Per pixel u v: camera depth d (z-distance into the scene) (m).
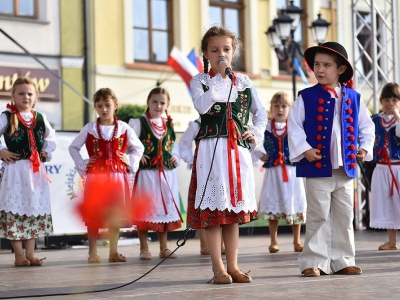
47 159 7.89
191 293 4.85
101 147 7.91
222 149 5.39
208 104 5.36
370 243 9.66
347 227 5.83
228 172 5.37
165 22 18.83
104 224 6.60
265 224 12.73
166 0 18.84
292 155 5.78
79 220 6.13
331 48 5.79
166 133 8.65
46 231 7.79
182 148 8.77
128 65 17.83
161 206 8.39
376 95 13.04
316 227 5.79
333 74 5.81
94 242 7.83
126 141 8.08
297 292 4.80
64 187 10.19
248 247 9.65
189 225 5.43
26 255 7.64
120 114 16.22
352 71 5.81
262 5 20.36
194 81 5.53
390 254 7.84
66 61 16.81
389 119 8.77
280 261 7.29
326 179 5.75
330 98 5.77
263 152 8.90
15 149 7.68
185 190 11.70
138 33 18.28
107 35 17.53
